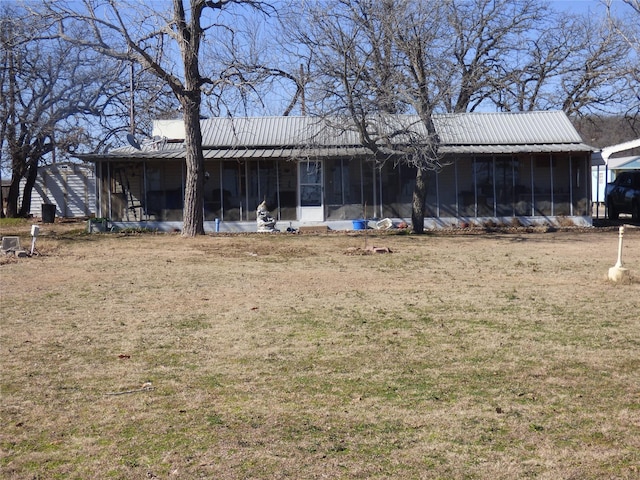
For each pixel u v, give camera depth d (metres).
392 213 29.12
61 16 21.72
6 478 4.98
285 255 18.44
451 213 29.23
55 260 17.16
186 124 24.33
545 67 40.25
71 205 39.97
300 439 5.61
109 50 22.19
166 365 7.80
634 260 16.92
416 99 23.88
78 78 32.28
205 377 7.33
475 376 7.28
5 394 6.79
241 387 6.98
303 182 29.09
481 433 5.70
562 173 29.25
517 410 6.22
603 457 5.20
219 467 5.10
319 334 9.24
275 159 28.77
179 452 5.38
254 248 20.25
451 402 6.46
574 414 6.11
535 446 5.43
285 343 8.76
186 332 9.41
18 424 5.98
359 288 13.02
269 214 28.86
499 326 9.67
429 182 28.66
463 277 14.38
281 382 7.14
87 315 10.57
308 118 30.80
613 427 5.79
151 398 6.66
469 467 5.07
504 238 23.66
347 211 29.12
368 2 22.95
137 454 5.36
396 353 8.23
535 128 30.45
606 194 32.91
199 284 13.51
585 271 15.05
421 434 5.70
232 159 28.64
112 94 33.94
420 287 13.10
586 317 10.22
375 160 25.16
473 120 30.75
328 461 5.19
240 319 10.23
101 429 5.88
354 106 23.03
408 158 25.27
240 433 5.75
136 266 16.12
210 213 29.06
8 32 24.23
